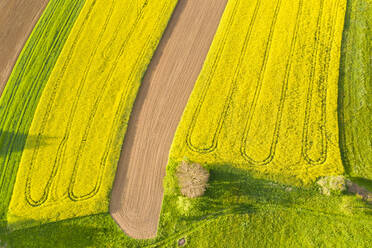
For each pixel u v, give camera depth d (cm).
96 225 2086
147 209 2106
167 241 2008
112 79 2570
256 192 2069
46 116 2494
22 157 2347
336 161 2080
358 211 1941
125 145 2323
